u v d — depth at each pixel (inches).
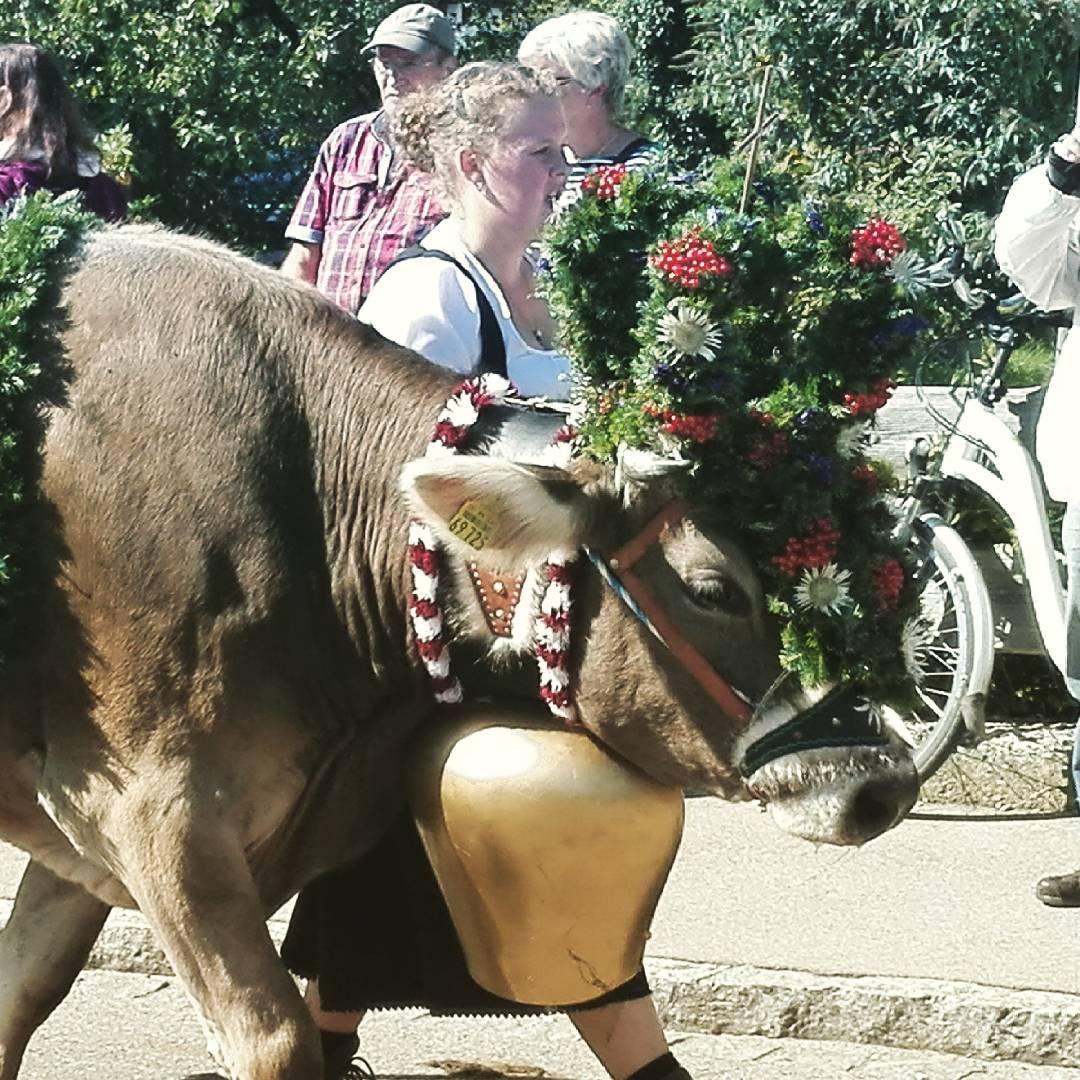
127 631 138.8
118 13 531.8
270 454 142.6
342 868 155.3
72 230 149.6
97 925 160.9
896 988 188.4
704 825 239.1
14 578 140.0
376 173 234.7
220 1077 162.7
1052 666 274.8
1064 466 213.2
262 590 139.9
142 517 139.4
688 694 134.7
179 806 137.3
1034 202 206.5
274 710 140.6
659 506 134.0
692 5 488.1
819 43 439.8
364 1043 189.5
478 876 142.9
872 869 224.8
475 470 127.7
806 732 132.5
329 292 233.1
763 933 204.2
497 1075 181.9
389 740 148.1
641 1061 157.8
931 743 243.4
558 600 136.3
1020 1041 184.1
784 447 131.1
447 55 243.6
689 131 488.7
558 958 143.8
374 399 145.2
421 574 140.2
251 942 136.7
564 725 142.3
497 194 163.0
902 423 273.4
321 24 535.8
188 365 142.9
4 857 228.2
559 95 188.4
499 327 164.6
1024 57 430.6
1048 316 243.0
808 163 359.9
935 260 293.9
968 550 245.3
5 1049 157.9
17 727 144.3
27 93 201.2
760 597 133.4
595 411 134.6
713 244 131.2
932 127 438.0
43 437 141.9
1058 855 231.1
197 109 533.6
